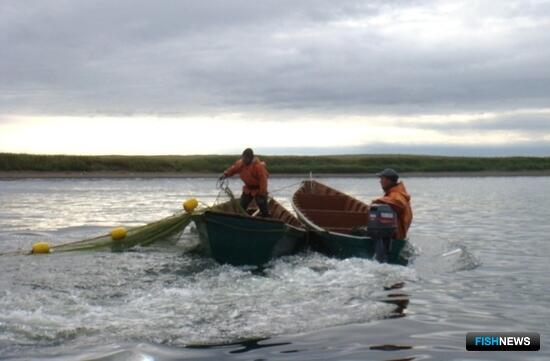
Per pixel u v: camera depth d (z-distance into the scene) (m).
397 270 12.58
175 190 42.72
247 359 7.26
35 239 17.80
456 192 44.25
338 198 18.78
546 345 7.82
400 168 81.50
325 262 13.68
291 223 17.27
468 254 15.00
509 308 9.72
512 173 82.94
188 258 14.28
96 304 9.80
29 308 9.38
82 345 7.65
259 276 12.21
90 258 14.17
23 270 12.79
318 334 8.24
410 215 13.98
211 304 9.76
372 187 50.09
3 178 57.38
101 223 21.97
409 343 7.91
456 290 10.98
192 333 8.22
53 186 46.94
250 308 9.54
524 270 13.02
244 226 13.20
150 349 7.51
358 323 8.78
